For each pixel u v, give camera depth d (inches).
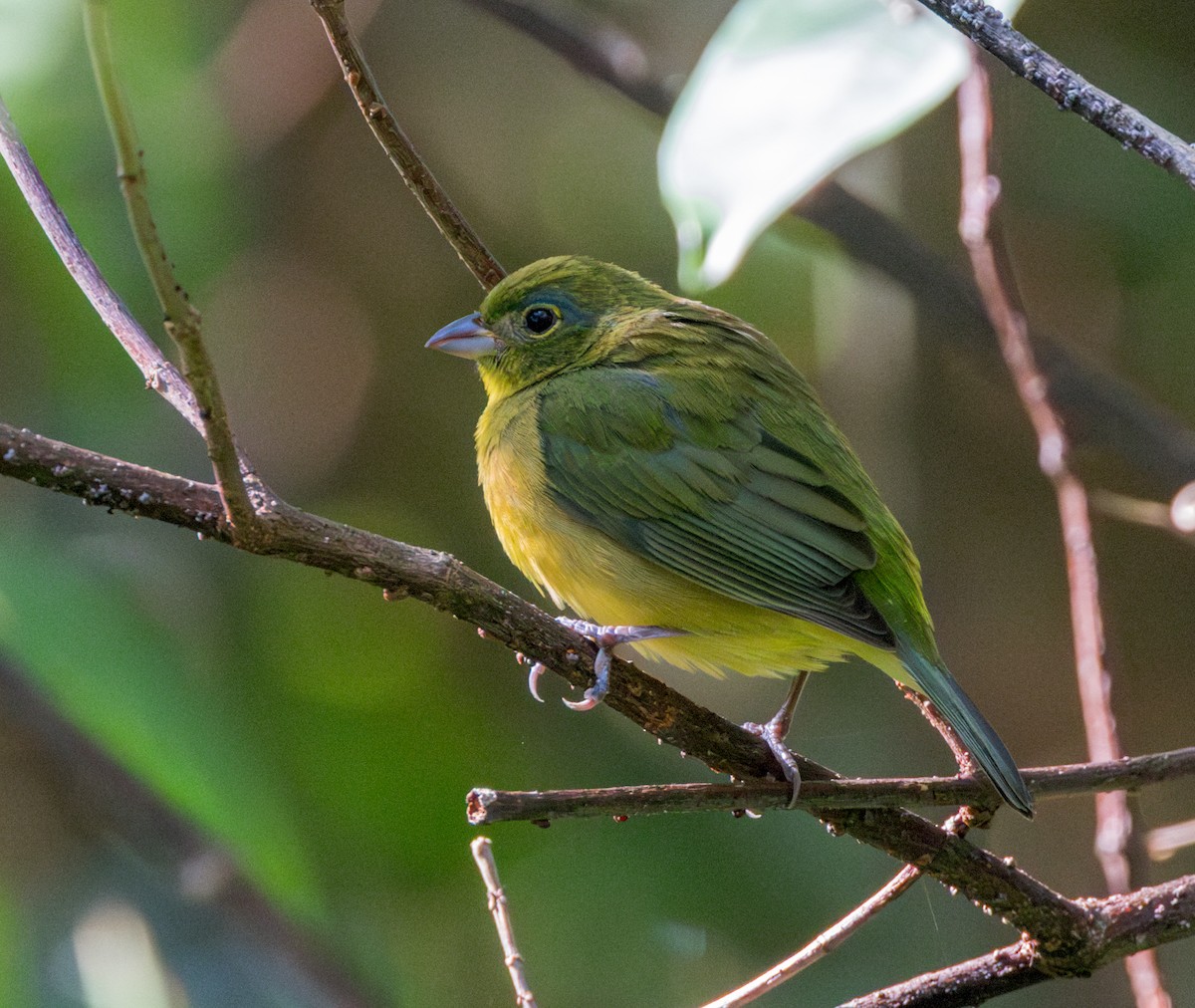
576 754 497.7
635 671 267.7
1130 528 527.8
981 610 506.0
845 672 515.2
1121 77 513.7
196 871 440.5
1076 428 471.5
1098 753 319.9
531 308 361.4
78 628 387.2
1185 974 474.6
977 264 361.1
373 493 570.6
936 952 464.1
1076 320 523.2
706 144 287.9
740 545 321.1
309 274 577.0
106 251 424.5
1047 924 262.5
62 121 415.5
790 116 286.7
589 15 522.3
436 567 250.7
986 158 367.6
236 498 223.8
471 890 466.6
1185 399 517.0
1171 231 514.3
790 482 324.5
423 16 577.0
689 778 493.4
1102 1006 469.4
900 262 464.4
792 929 466.6
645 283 373.4
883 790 257.1
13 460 230.1
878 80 286.7
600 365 351.9
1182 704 520.7
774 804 248.5
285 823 384.2
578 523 332.5
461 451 569.6
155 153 426.6
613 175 572.7
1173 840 316.5
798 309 538.0
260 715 452.8
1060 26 517.0
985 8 215.5
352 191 577.9
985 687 502.3
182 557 458.6
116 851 447.8
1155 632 524.1
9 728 446.9
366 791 466.6
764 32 294.7
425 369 576.4
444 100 577.6
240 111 553.0
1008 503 508.1
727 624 324.2
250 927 435.2
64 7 409.1
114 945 434.0
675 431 330.6
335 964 435.2
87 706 380.8
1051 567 506.9
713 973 464.4
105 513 447.8
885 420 505.0
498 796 223.8
